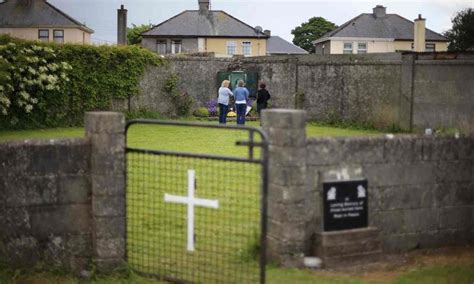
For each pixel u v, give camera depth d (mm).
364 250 7375
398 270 7199
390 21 68250
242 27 67938
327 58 32562
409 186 7852
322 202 7285
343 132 25438
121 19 53812
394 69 25828
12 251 7195
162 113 31219
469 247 8211
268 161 6781
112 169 7180
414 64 24656
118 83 29453
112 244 7234
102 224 7199
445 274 7000
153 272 7125
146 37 66500
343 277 6832
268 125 7168
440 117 23484
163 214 8875
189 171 7121
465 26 63312
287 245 7031
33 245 7246
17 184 7156
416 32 53344
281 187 6992
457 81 22609
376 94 26828
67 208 7305
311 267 7098
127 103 30125
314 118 29859
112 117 7148
